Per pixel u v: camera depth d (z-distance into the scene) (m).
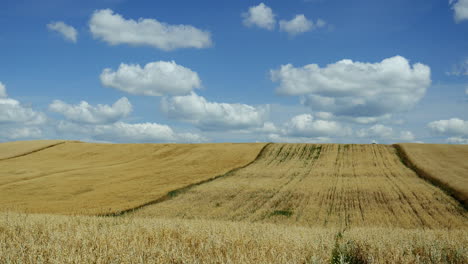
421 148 69.25
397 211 31.41
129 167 61.12
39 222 11.53
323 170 53.62
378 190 39.69
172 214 30.53
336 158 63.06
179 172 54.72
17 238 8.44
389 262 7.80
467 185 39.03
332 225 26.72
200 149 75.44
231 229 11.30
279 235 10.41
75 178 50.88
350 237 10.10
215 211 31.97
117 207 32.91
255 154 68.25
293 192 39.88
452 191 37.88
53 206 33.75
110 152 76.75
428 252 8.52
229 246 8.20
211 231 10.37
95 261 6.83
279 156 66.56
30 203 35.69
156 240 8.63
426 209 31.72
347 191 39.75
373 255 8.12
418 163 55.75
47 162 67.44
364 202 34.94
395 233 12.47
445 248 8.94
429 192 38.06
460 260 8.16
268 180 47.34
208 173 53.00
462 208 31.86
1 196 39.72
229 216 29.94
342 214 30.86
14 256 7.00
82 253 7.04
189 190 41.84
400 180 45.25
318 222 28.00
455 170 49.84
